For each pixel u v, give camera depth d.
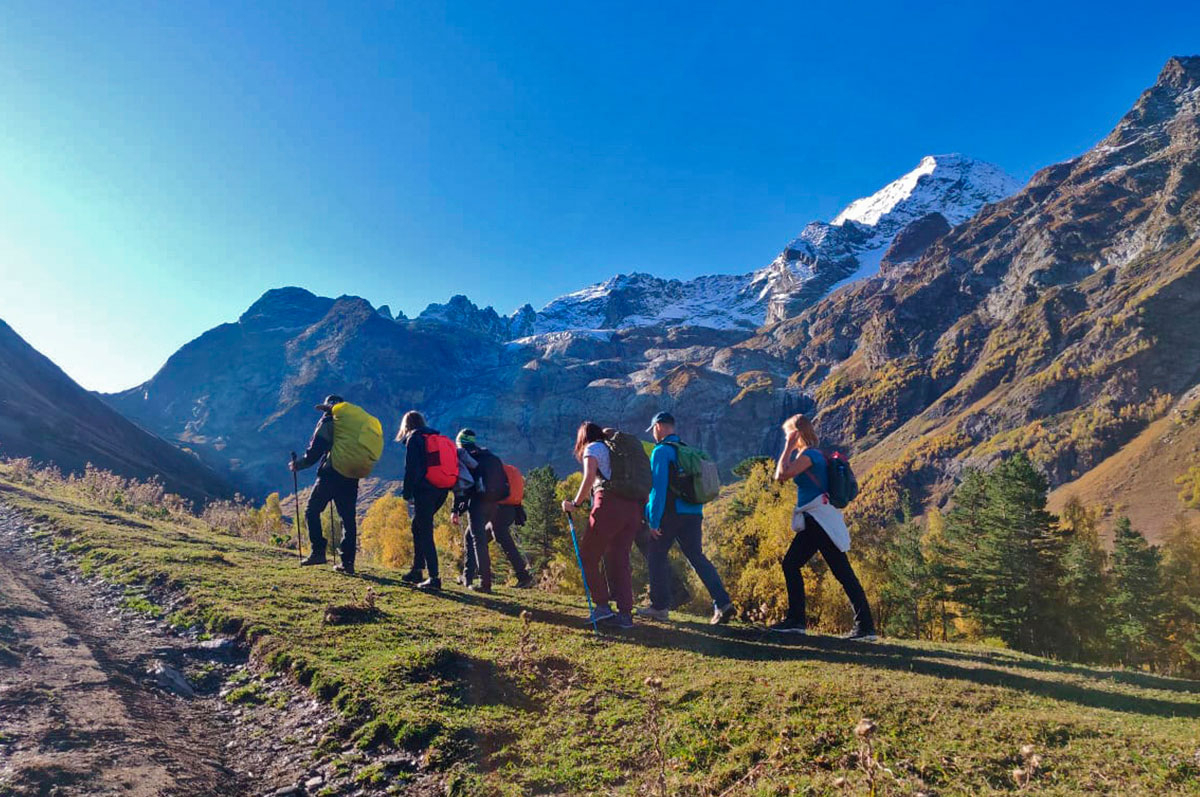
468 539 9.93
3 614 6.00
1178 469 169.88
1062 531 52.31
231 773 3.97
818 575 30.81
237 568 8.80
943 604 53.97
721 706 4.48
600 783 3.64
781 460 7.45
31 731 3.82
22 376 144.38
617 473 7.05
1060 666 6.50
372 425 9.76
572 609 8.16
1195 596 55.75
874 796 2.88
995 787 3.38
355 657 5.58
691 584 33.03
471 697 4.82
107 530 10.66
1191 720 4.43
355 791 3.79
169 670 5.38
